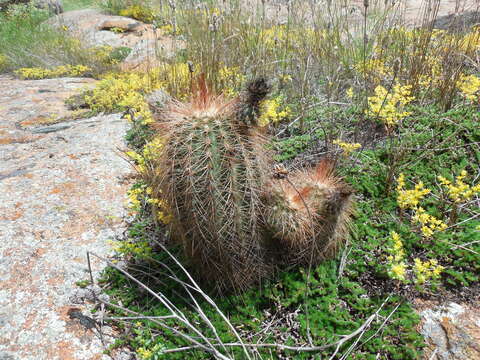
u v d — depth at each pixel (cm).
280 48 69
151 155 46
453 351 28
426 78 54
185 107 31
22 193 47
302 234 31
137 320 33
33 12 168
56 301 34
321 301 33
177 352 30
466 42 61
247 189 29
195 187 29
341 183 35
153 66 94
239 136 29
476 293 32
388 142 46
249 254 31
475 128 45
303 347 29
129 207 43
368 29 72
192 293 35
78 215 44
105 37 136
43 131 66
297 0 78
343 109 55
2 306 33
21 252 39
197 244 31
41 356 30
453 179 41
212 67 58
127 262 38
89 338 31
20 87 91
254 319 32
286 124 55
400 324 30
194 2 72
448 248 34
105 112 74
